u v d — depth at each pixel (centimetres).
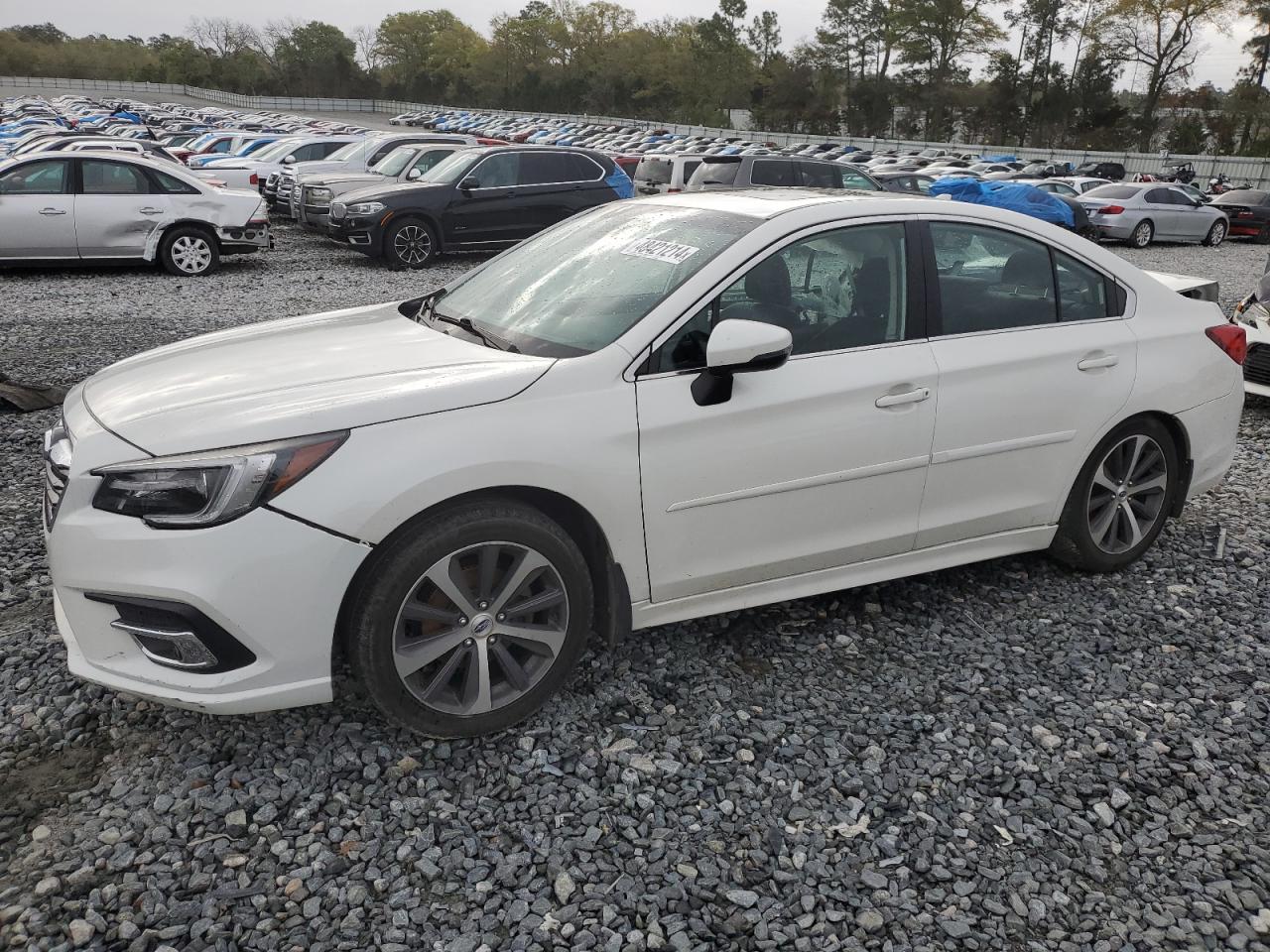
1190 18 7525
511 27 11219
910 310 346
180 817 259
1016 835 264
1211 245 2228
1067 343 376
